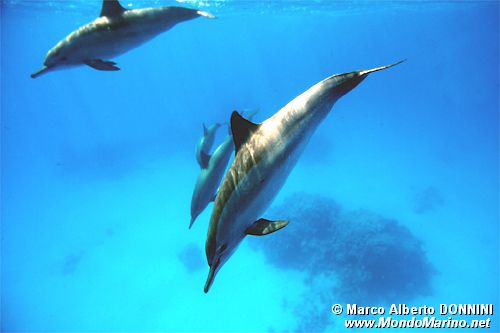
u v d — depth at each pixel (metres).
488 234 21.95
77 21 33.81
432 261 19.86
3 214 35.69
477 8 47.47
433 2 37.78
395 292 16.62
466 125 50.97
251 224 2.54
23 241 29.78
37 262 26.25
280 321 16.94
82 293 21.91
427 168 33.94
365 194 28.69
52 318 20.34
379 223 19.34
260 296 18.62
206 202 4.95
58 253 27.02
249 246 22.16
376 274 16.84
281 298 18.19
